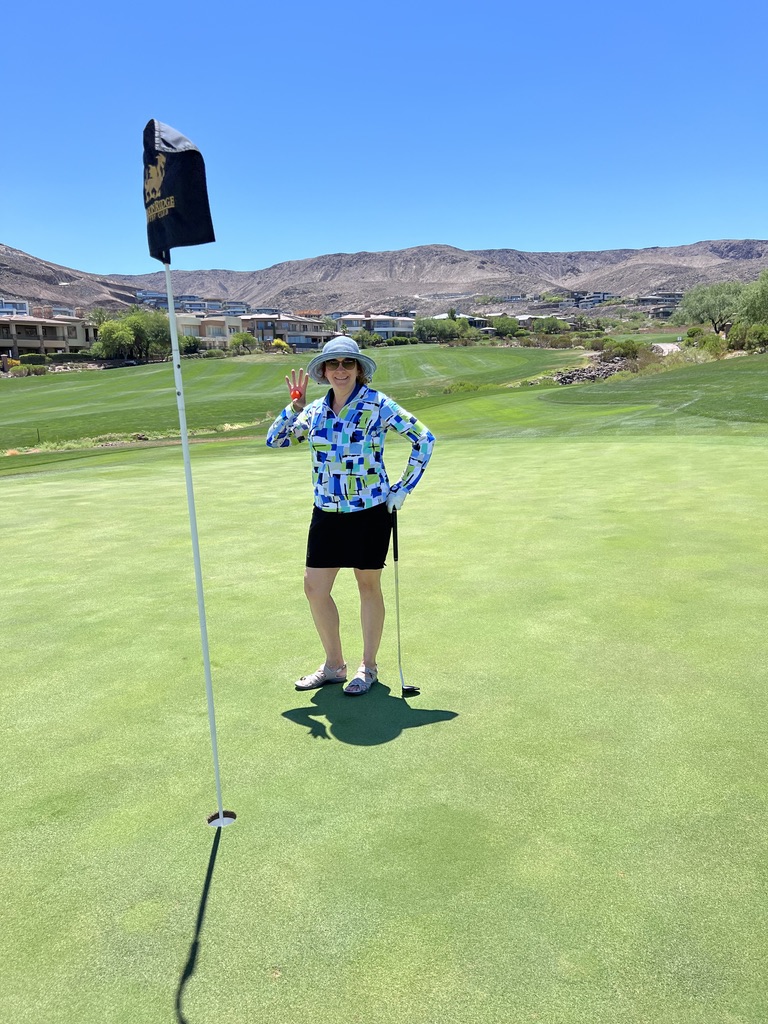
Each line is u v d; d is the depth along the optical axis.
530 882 2.11
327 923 1.99
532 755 2.81
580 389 32.75
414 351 98.62
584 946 1.87
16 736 3.15
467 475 10.66
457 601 4.68
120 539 7.14
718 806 2.44
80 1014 1.74
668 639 3.89
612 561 5.43
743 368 32.47
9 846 2.39
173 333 2.52
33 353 111.94
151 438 30.03
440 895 2.08
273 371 76.56
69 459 20.94
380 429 3.40
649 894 2.05
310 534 3.51
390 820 2.44
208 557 6.20
